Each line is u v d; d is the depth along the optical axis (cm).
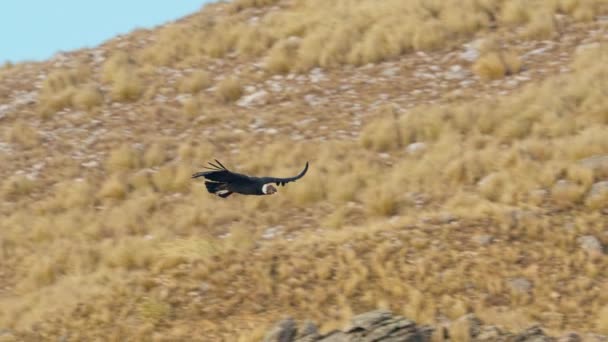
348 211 9056
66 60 13225
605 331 6862
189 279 7894
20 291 8612
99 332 7344
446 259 7706
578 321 7038
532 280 7450
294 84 11638
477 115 10250
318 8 12938
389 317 6397
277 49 12112
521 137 9962
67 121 11606
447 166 9412
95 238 9331
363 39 12119
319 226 8919
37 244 9400
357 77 11562
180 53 12744
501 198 8719
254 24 13000
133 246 8625
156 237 8900
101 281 8125
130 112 11625
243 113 11238
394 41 11931
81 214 9738
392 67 11631
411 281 7500
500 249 7788
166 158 10575
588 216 8181
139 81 12075
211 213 9325
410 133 10200
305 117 10912
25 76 12900
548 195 8638
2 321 7838
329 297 7444
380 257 7794
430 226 8188
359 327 6325
